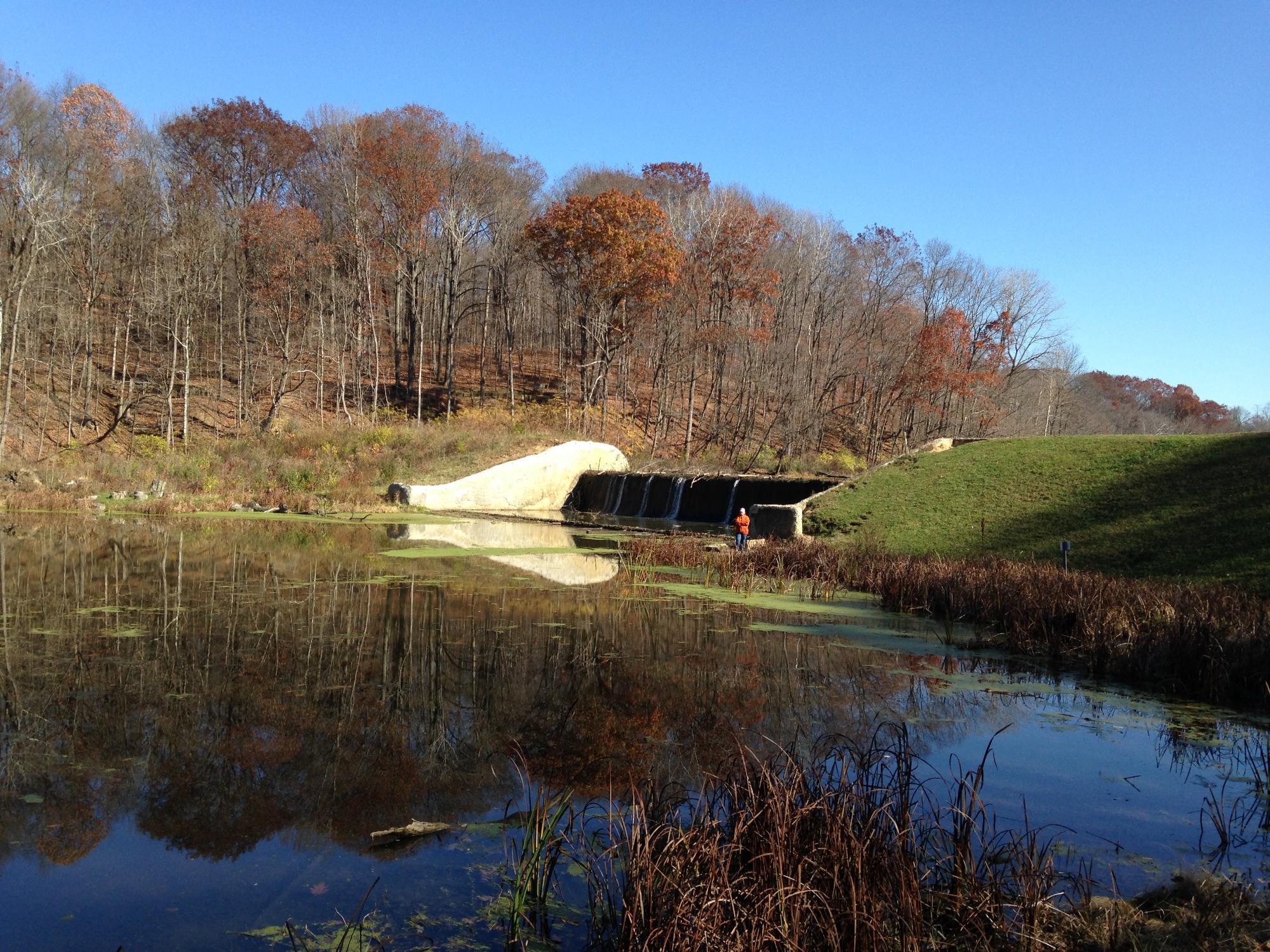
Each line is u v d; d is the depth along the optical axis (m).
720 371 54.66
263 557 20.78
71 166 42.47
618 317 51.81
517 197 59.69
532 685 10.32
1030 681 11.04
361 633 12.86
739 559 20.66
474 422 46.84
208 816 6.52
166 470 36.59
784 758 7.66
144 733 8.30
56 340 44.00
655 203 49.59
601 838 6.10
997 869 5.47
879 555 20.00
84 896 5.29
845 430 61.22
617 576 19.44
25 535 23.30
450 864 5.78
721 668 11.37
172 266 44.22
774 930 4.18
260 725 8.62
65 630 12.50
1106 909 5.04
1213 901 5.22
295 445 40.75
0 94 40.72
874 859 4.82
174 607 14.36
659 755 7.88
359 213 50.50
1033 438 27.67
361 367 55.62
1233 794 7.27
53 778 7.18
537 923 4.98
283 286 46.53
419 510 35.19
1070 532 20.75
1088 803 6.99
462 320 70.38
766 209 64.88
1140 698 10.44
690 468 43.78
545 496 40.41
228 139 53.00
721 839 5.13
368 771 7.47
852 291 61.06
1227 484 20.36
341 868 5.70
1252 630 11.16
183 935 4.83
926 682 10.85
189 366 47.44
